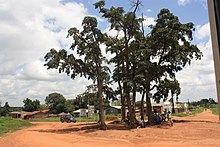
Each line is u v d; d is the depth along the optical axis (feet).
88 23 115.34
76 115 362.53
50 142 79.41
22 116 390.01
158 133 91.81
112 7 116.78
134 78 112.68
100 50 118.01
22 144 76.74
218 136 80.18
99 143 75.92
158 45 127.54
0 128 156.25
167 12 127.95
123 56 121.08
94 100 135.13
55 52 118.32
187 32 127.13
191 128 101.86
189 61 131.44
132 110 115.75
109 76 123.24
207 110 413.80
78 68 119.55
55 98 428.56
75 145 72.38
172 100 266.36
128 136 89.51
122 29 118.52
